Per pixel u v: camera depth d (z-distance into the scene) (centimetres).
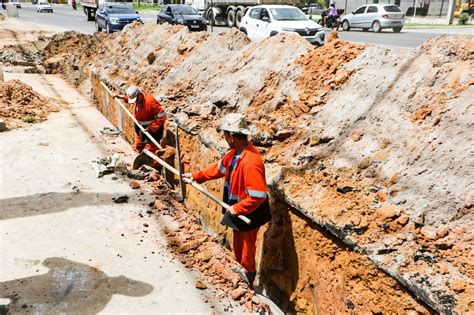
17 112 935
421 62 386
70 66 1520
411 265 267
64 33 1877
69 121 945
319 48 521
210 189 514
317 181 370
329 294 327
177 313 368
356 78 437
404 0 3622
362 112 402
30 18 3769
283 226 388
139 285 402
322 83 475
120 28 2111
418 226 291
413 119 354
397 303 270
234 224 372
